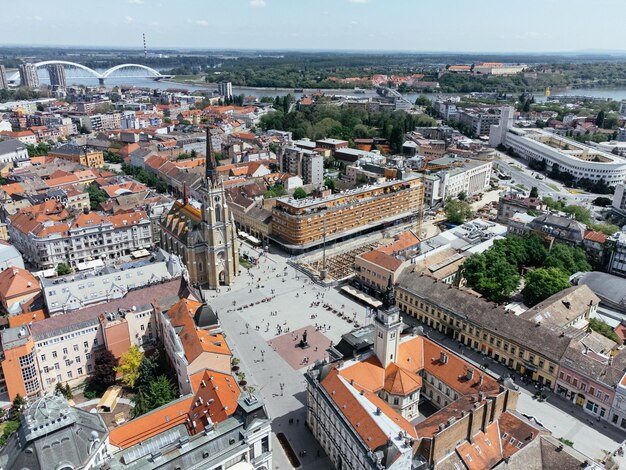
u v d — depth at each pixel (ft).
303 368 518.37
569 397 466.29
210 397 392.68
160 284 568.82
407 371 435.94
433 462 341.41
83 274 599.16
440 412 385.70
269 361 529.04
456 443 354.74
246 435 340.80
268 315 627.87
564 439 406.00
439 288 595.47
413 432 360.28
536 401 466.29
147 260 645.92
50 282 575.79
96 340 511.81
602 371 443.73
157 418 389.19
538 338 490.90
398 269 641.81
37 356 473.26
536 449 361.51
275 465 393.09
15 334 467.93
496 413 380.17
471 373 419.13
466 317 547.90
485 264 646.74
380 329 423.23
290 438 424.87
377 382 421.18
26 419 296.71
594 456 398.62
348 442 364.17
